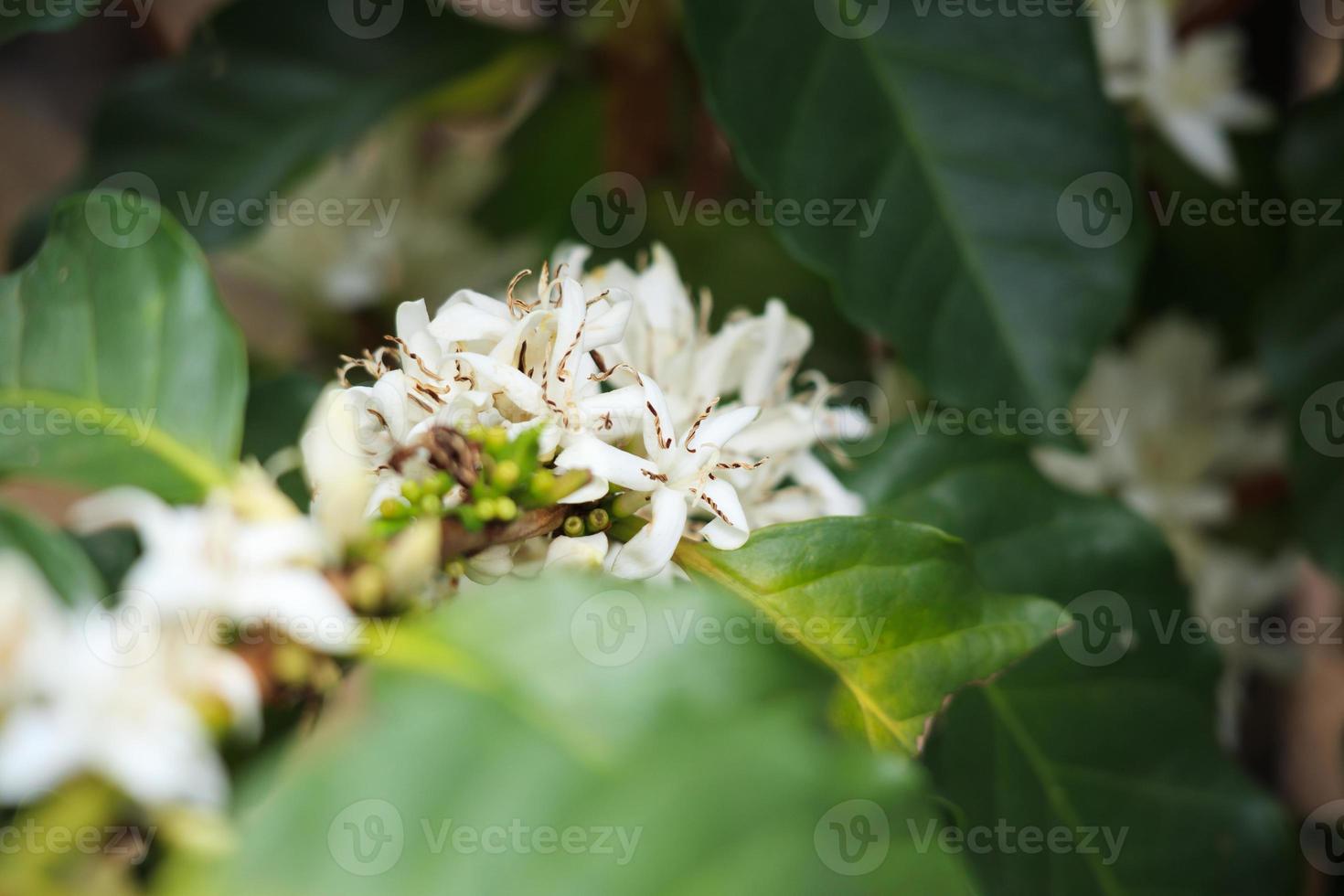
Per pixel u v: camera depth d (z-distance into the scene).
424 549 0.32
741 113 0.43
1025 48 0.43
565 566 0.34
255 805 0.29
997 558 0.44
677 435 0.37
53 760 0.30
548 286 0.37
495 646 0.31
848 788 0.29
